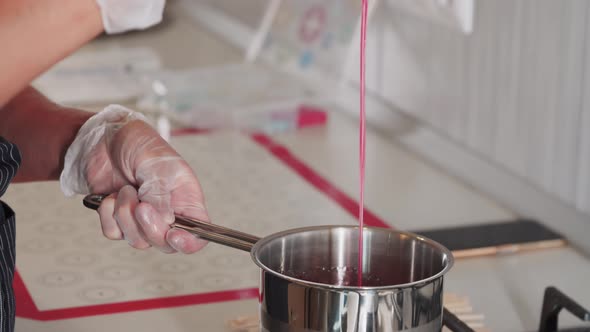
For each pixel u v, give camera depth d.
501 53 1.34
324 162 1.53
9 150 0.71
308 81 1.81
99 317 0.95
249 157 1.55
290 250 0.67
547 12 1.22
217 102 1.77
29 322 0.93
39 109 0.92
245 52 2.26
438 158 1.53
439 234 1.18
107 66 2.06
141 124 0.83
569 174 1.20
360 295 0.57
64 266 1.09
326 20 1.80
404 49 1.63
